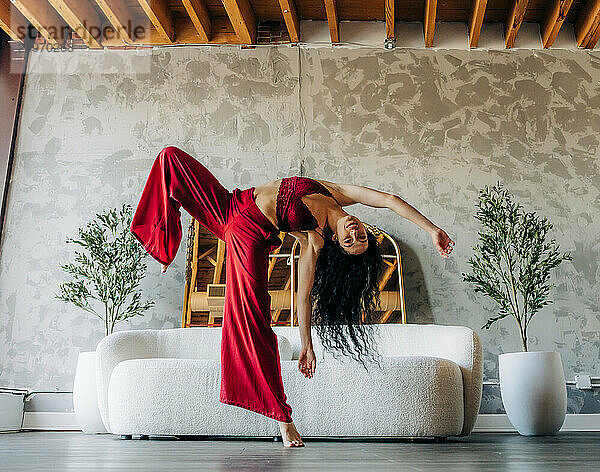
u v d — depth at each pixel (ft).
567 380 15.74
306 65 17.90
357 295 9.62
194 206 9.66
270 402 8.76
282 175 17.29
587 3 16.88
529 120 17.37
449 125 17.38
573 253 16.53
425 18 17.12
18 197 17.33
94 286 16.62
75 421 15.74
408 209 9.11
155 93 17.92
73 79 18.08
